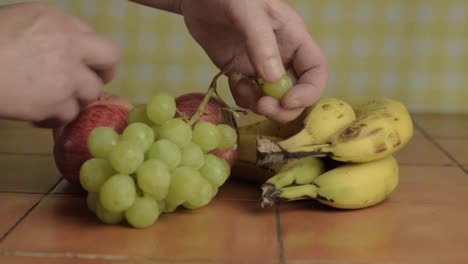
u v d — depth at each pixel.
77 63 0.70
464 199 0.80
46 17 0.69
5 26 0.68
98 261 0.65
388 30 1.44
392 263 0.66
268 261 0.66
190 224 0.72
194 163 0.73
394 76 1.46
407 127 0.78
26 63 0.67
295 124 0.83
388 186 0.77
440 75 1.46
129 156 0.69
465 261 0.66
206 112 0.78
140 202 0.70
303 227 0.72
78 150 0.77
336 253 0.67
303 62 0.81
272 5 0.79
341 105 0.80
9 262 0.65
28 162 0.91
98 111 0.78
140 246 0.68
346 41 1.45
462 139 1.12
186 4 0.84
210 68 1.48
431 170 0.91
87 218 0.73
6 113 0.68
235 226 0.72
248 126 0.88
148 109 0.73
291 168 0.75
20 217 0.73
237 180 0.85
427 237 0.71
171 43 1.47
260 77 0.75
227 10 0.76
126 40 1.47
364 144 0.74
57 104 0.70
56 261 0.65
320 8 1.44
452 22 1.43
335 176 0.75
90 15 1.46
